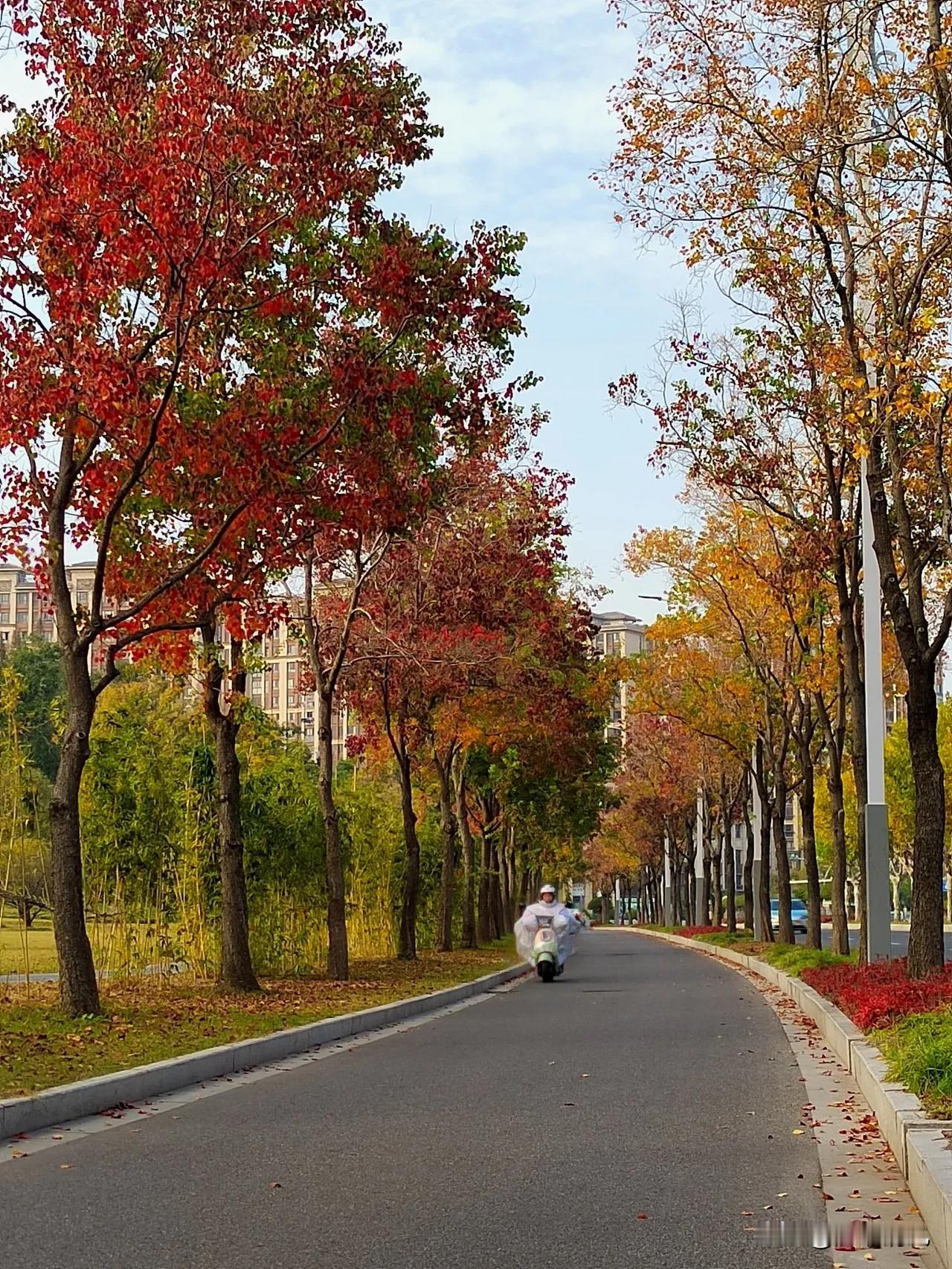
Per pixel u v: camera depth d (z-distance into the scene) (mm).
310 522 18359
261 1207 7980
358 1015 18891
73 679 17047
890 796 67000
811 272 19797
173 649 20250
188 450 16578
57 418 16219
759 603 30359
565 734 41625
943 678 31953
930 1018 13195
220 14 16188
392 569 30172
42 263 15820
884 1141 10016
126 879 22359
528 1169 9055
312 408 17156
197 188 15625
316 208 16359
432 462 20016
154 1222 7625
